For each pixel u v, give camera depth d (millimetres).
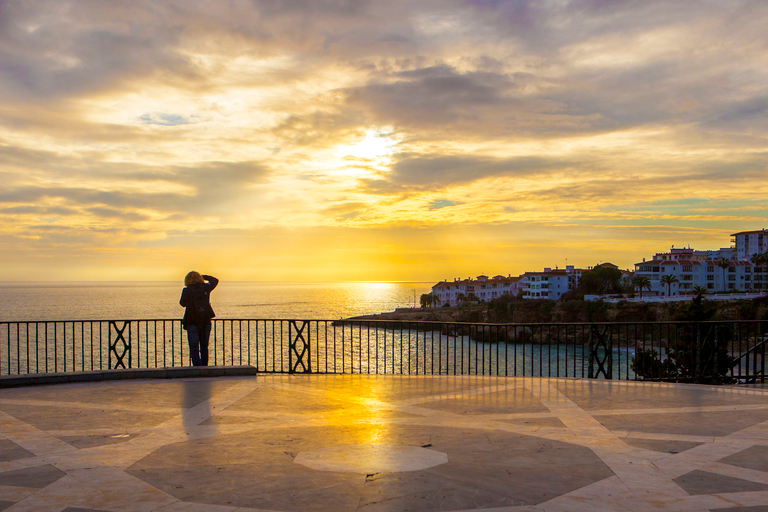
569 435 6602
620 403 8391
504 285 168000
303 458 5727
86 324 86625
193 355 11742
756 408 8055
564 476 5152
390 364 44438
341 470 5340
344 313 166875
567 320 92312
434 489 4824
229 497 4660
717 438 6457
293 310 189500
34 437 6570
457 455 5816
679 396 8945
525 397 8867
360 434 6660
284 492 4770
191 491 4805
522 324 10984
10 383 9711
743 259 142875
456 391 9359
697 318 27594
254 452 5949
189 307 11836
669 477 5121
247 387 9734
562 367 42875
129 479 5117
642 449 6023
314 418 7492
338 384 10008
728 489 4809
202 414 7730
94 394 9133
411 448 6070
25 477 5188
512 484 4945
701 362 12227
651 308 86438
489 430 6836
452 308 125875
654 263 131875
